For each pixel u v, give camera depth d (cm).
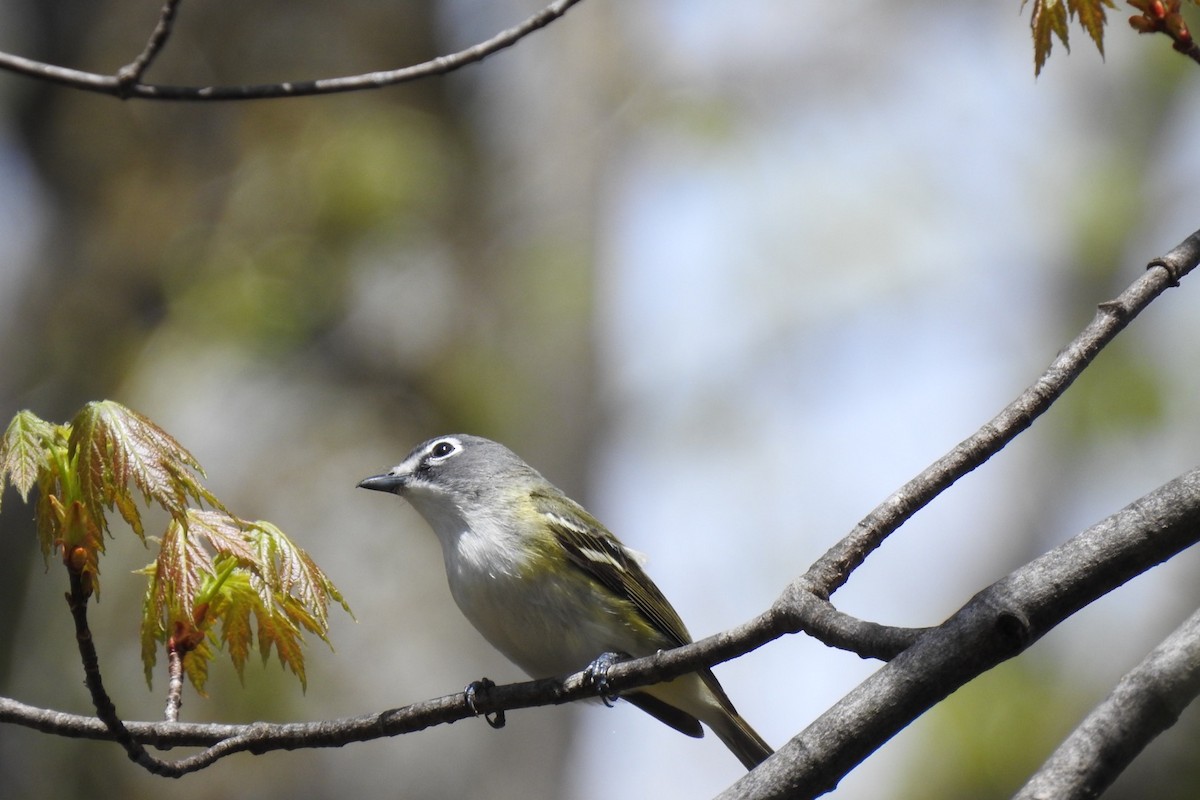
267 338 1517
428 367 1600
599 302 1858
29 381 1555
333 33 1688
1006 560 2141
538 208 1877
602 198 1912
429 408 1582
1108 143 2212
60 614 1445
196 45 1653
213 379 1497
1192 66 2147
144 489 547
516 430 1705
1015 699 1648
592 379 1809
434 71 747
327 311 1556
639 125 1953
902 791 1652
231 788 1335
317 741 638
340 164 1606
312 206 1592
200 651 634
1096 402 2058
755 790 452
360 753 1360
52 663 1416
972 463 536
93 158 1623
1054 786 396
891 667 456
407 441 1534
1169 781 1443
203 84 1644
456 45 1812
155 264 1577
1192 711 1468
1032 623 448
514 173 1855
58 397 1541
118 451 550
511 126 1891
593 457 1786
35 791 1352
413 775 1369
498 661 1430
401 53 1722
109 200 1611
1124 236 2169
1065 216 2183
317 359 1538
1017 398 545
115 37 1650
